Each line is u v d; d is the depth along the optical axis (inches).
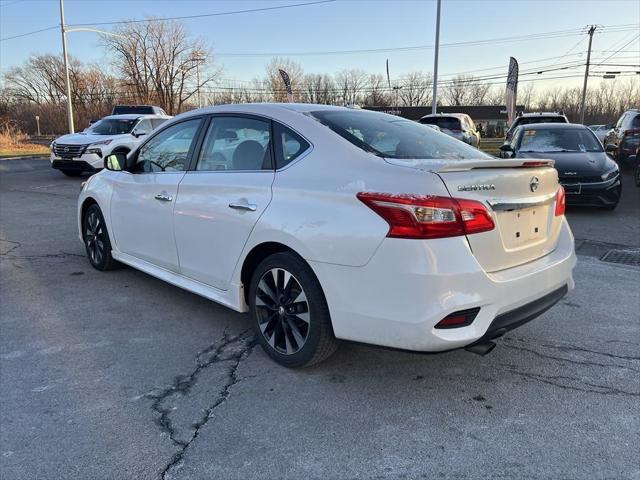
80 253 244.4
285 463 95.0
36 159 897.5
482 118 2891.2
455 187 103.9
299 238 117.2
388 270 104.2
